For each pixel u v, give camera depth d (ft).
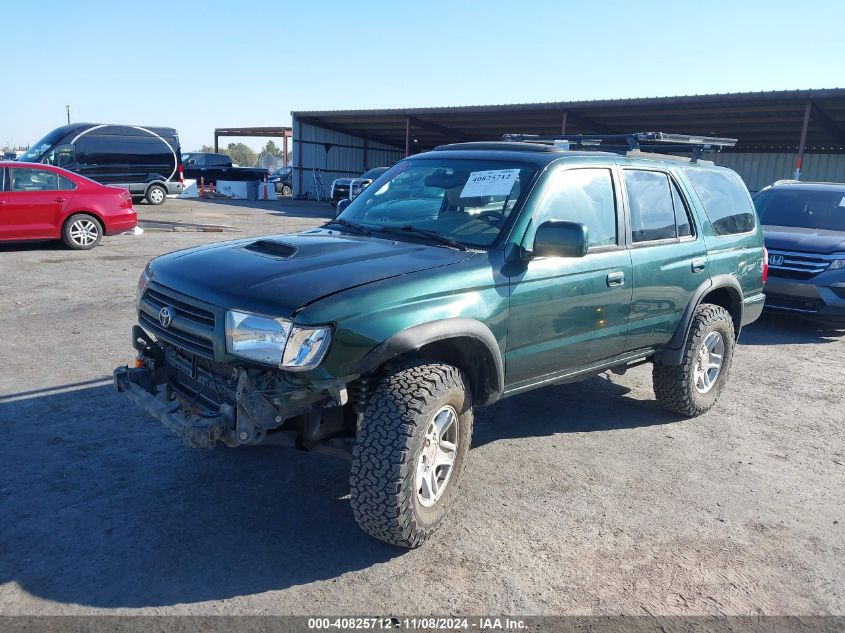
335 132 131.13
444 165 15.16
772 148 97.25
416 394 10.79
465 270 11.82
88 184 42.11
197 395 12.06
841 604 10.57
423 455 11.29
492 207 13.32
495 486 13.85
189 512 12.30
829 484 14.69
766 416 18.74
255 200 115.65
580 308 13.85
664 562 11.45
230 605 9.86
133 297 28.73
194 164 122.72
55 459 13.99
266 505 12.69
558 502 13.32
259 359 10.15
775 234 29.19
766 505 13.62
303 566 10.87
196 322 11.00
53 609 9.60
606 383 20.85
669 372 17.29
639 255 15.14
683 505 13.44
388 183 15.76
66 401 16.98
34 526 11.57
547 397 19.39
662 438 16.78
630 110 82.58
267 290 10.51
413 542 11.22
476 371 12.63
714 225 17.84
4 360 19.80
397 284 10.91
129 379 12.57
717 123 86.43
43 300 27.58
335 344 10.09
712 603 10.44
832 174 93.20
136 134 80.38
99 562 10.70
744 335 28.66
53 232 40.60
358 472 10.76
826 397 20.63
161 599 9.92
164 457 14.37
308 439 11.51
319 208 101.55
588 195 14.32
